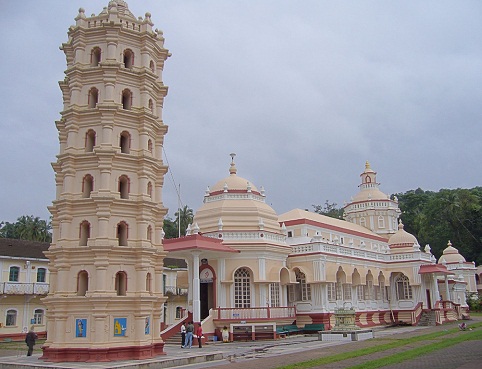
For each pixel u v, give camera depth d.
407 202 112.81
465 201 96.56
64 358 27.28
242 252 44.06
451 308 62.28
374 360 24.03
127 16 33.47
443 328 48.59
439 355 25.56
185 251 40.41
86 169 30.14
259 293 43.78
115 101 31.12
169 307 66.75
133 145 31.11
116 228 29.25
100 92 31.22
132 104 31.78
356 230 65.94
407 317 58.94
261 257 44.25
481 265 98.25
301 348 33.41
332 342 37.47
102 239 28.44
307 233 54.69
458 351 27.05
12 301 50.25
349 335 38.66
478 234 97.12
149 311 29.22
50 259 29.91
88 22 32.62
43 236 90.50
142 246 29.28
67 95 32.53
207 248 40.19
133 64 32.53
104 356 26.73
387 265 61.03
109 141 30.09
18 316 50.56
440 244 99.44
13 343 46.69
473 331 41.88
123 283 29.02
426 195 112.31
